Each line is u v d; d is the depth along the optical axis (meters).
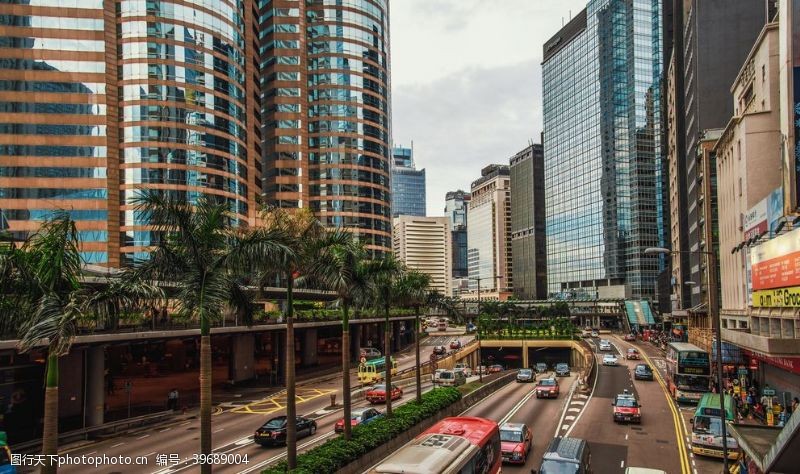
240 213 96.81
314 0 130.12
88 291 18.58
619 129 187.00
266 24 126.00
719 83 94.31
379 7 137.62
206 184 90.81
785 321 36.88
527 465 27.77
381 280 33.72
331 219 124.38
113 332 36.91
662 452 30.48
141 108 87.62
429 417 35.62
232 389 58.16
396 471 16.11
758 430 21.39
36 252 18.09
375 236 128.50
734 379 51.59
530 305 170.62
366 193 128.38
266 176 122.31
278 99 122.56
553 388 50.91
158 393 54.31
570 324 110.62
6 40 84.25
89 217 83.88
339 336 110.69
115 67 88.06
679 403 47.09
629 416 38.28
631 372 72.38
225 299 19.77
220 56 95.44
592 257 198.12
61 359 38.22
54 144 84.31
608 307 166.88
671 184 141.25
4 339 29.14
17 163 82.94
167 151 88.12
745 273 54.06
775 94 53.34
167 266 19.62
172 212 19.55
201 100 91.88
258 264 21.55
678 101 124.00
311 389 58.59
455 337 136.75
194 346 80.31
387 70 140.50
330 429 37.03
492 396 53.28
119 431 37.38
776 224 41.72
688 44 108.62
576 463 21.33
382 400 48.06
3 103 83.50
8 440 34.06
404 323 122.88
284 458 26.72
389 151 138.88
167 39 89.81
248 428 37.97
